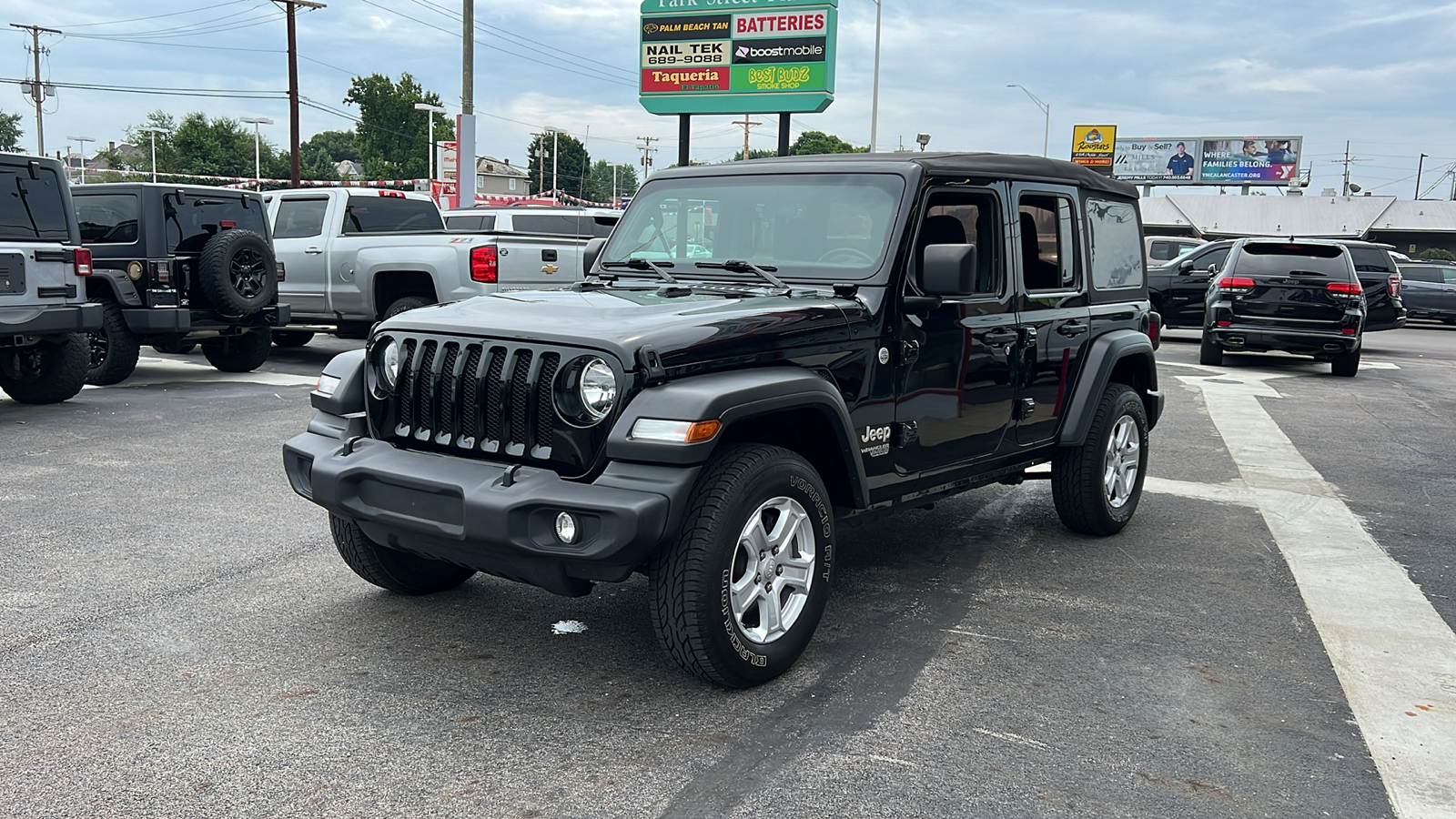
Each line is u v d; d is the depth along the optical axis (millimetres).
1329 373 15031
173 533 5793
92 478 7039
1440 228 69062
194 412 9578
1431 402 12117
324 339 16922
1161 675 4109
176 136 120562
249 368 12516
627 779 3227
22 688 3809
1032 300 5281
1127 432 6176
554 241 12672
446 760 3328
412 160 118812
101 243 11016
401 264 12352
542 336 3697
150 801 3057
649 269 4949
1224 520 6566
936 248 4168
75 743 3395
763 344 3887
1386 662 4277
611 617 4625
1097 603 4945
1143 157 93750
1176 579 5348
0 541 5602
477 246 12000
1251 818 3084
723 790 3174
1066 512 6004
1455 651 4418
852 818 3031
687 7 27266
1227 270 14898
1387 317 18047
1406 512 6824
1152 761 3414
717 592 3625
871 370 4340
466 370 3859
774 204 4785
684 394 3520
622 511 3402
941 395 4727
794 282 4543
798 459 3949
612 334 3609
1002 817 3055
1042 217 5391
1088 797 3178
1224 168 91688
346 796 3100
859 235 4527
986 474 5285
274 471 7281
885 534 6133
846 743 3490
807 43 26406
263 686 3859
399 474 3812
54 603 4684
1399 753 3498
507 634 4402
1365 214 70562
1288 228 70938
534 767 3291
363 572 4637
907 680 4016
